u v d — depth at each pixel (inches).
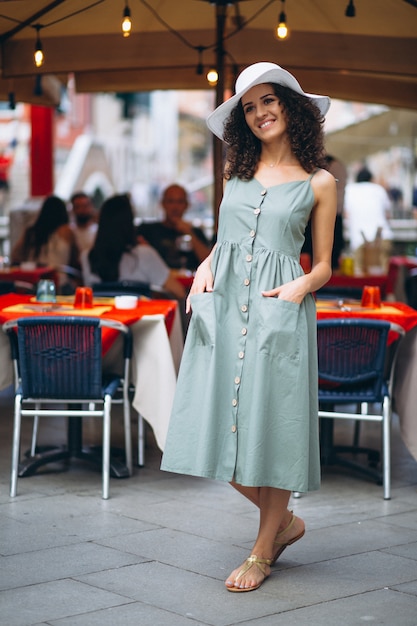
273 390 158.6
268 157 166.7
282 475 158.6
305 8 299.7
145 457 251.3
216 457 159.8
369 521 200.5
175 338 253.0
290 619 147.9
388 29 305.1
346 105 1259.8
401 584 163.8
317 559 176.4
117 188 1455.5
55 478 229.3
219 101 291.3
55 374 214.4
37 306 236.4
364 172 544.1
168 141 1651.1
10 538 184.7
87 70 331.6
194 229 419.8
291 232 162.4
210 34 323.0
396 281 422.0
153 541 184.5
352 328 217.3
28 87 420.5
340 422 298.0
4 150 1021.2
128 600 154.7
